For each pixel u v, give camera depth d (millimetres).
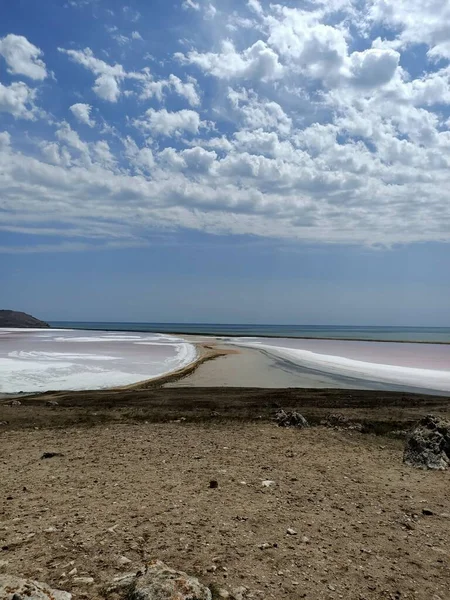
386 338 114500
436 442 8742
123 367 37812
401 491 7008
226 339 97375
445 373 35406
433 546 5109
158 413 15117
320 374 34781
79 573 4039
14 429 12398
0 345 64250
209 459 8648
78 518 5465
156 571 3750
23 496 6387
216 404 17797
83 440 10570
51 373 32938
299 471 7910
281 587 4016
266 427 12234
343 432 11609
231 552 4617
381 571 4469
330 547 4934
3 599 3256
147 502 6094
